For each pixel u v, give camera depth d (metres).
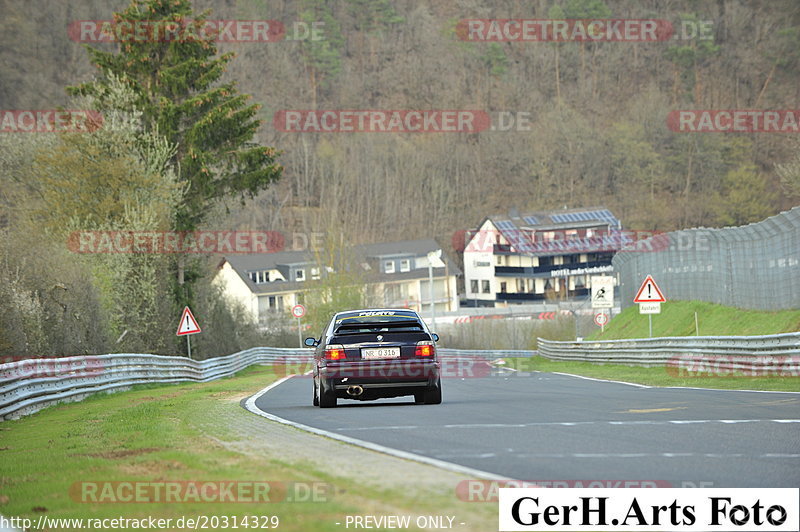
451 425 39.34
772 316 103.94
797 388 58.34
